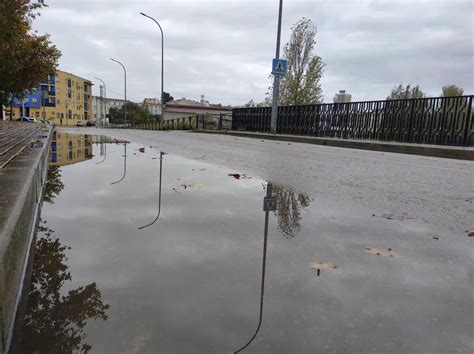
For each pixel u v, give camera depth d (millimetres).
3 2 16922
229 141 14141
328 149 11141
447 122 10758
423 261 1973
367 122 13750
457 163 7809
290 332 1271
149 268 1761
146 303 1427
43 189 3566
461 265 1928
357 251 2096
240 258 1931
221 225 2527
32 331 1221
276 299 1497
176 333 1238
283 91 24328
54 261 1812
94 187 3840
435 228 2627
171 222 2570
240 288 1583
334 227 2570
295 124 18062
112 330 1241
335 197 3668
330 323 1339
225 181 4449
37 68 26719
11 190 1922
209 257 1930
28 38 25531
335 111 15352
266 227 2512
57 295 1466
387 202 3504
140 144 11156
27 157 3465
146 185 4016
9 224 1350
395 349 1203
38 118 88188
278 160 7277
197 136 18484
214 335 1235
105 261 1829
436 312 1443
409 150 10594
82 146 9820
